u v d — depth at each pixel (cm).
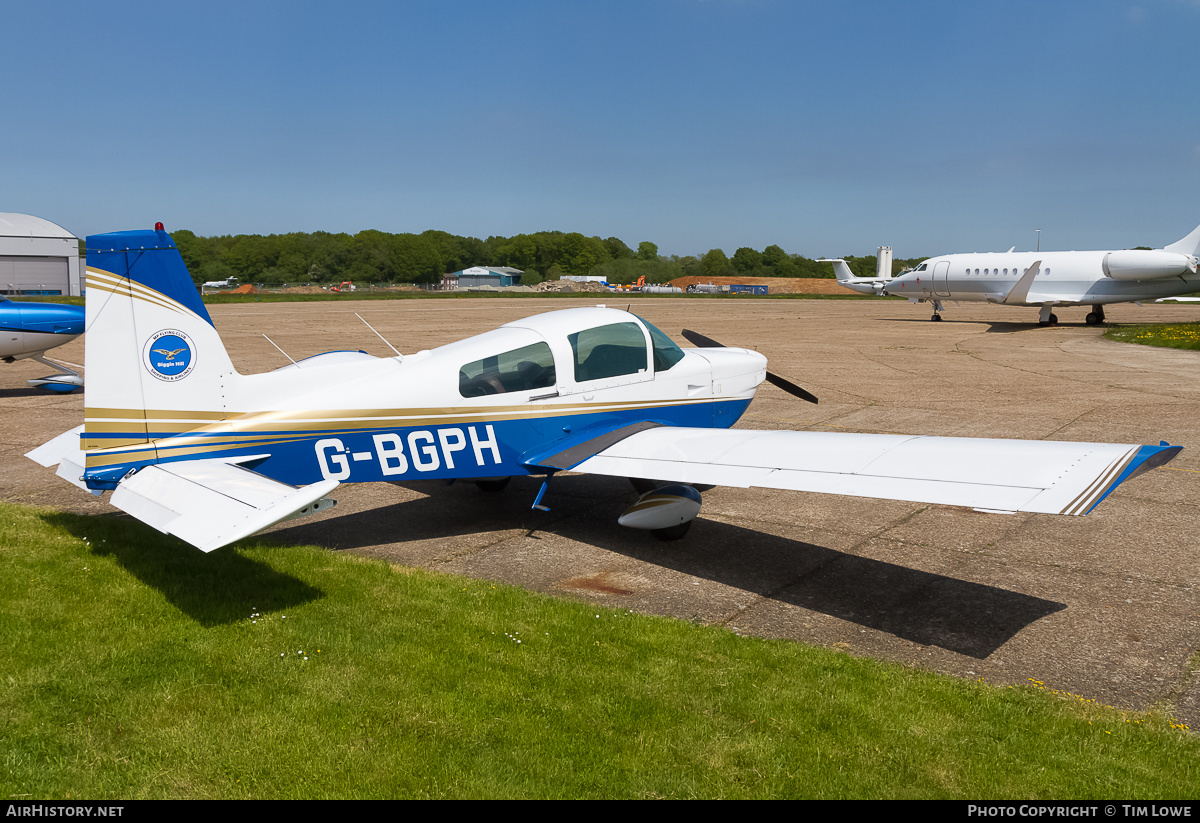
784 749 326
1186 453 873
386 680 377
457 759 317
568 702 360
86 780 302
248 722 340
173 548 562
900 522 666
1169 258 2584
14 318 1220
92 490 487
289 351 1973
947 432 995
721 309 4581
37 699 356
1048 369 1627
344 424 543
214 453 506
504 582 532
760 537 629
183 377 497
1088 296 2803
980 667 407
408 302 5284
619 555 587
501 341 600
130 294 481
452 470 583
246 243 13912
